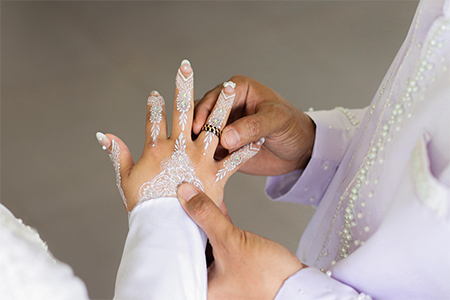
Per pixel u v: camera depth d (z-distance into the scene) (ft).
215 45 9.73
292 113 3.24
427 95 2.00
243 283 2.23
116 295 2.05
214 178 2.76
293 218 6.61
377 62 9.03
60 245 6.11
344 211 2.62
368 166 2.36
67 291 1.49
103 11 10.93
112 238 6.24
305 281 2.11
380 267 1.99
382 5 10.77
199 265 2.27
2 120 7.96
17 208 6.54
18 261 1.44
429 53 2.04
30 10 10.87
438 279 1.79
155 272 2.10
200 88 8.56
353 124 3.45
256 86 3.36
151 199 2.51
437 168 1.79
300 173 3.79
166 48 9.67
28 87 8.64
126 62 9.27
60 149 7.46
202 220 2.27
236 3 11.25
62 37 9.97
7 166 7.16
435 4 2.10
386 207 2.14
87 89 8.60
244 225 6.45
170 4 11.27
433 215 1.72
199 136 2.85
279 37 9.92
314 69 8.96
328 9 10.77
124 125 7.84
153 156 2.70
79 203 6.65
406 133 2.06
